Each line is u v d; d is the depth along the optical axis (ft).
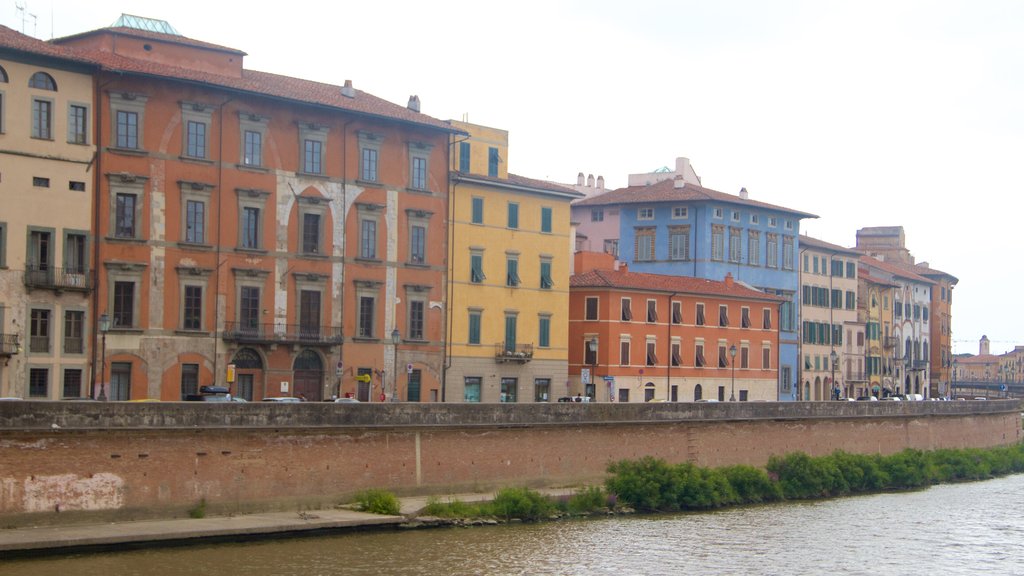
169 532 188.03
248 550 191.31
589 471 265.13
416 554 196.24
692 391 390.83
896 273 562.66
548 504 239.91
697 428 291.79
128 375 261.44
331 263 293.23
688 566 200.75
